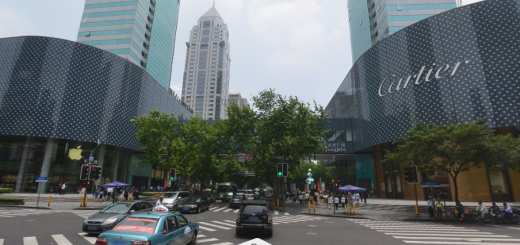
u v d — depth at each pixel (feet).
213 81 619.67
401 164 124.98
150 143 127.65
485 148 62.49
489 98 97.60
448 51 108.27
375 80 134.10
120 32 252.21
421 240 39.40
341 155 160.45
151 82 186.09
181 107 248.11
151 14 291.38
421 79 113.50
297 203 124.16
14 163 134.51
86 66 142.20
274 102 115.55
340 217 73.31
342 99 182.91
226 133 121.90
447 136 66.44
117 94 154.71
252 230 44.27
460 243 37.40
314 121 110.11
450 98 104.94
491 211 63.36
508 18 99.91
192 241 32.53
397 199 124.98
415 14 226.17
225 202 129.08
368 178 157.89
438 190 110.32
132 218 25.41
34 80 131.23
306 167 298.35
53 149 138.31
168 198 75.36
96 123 142.51
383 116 126.82
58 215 61.31
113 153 162.40
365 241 38.24
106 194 114.01
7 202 81.51
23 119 127.24
